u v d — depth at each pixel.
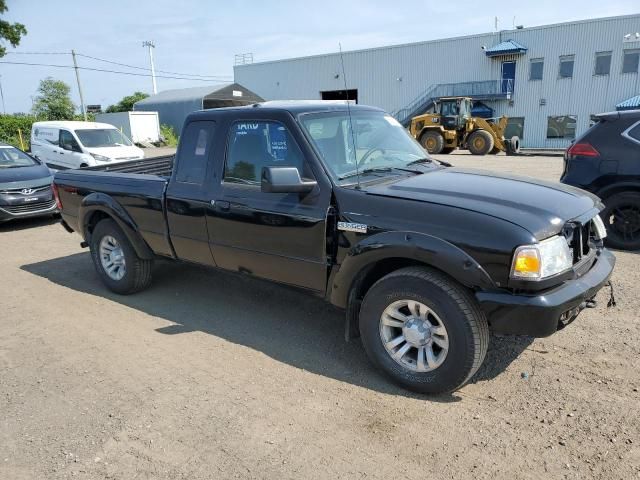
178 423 3.11
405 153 4.34
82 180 5.53
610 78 32.25
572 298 3.02
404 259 3.40
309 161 3.69
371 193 3.46
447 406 3.20
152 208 4.73
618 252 6.37
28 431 3.10
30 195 9.34
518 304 2.93
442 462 2.70
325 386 3.48
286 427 3.04
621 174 6.27
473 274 2.99
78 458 2.83
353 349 4.02
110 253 5.38
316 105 4.10
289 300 5.08
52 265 6.69
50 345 4.25
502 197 3.33
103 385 3.58
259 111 4.00
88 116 46.91
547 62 34.12
